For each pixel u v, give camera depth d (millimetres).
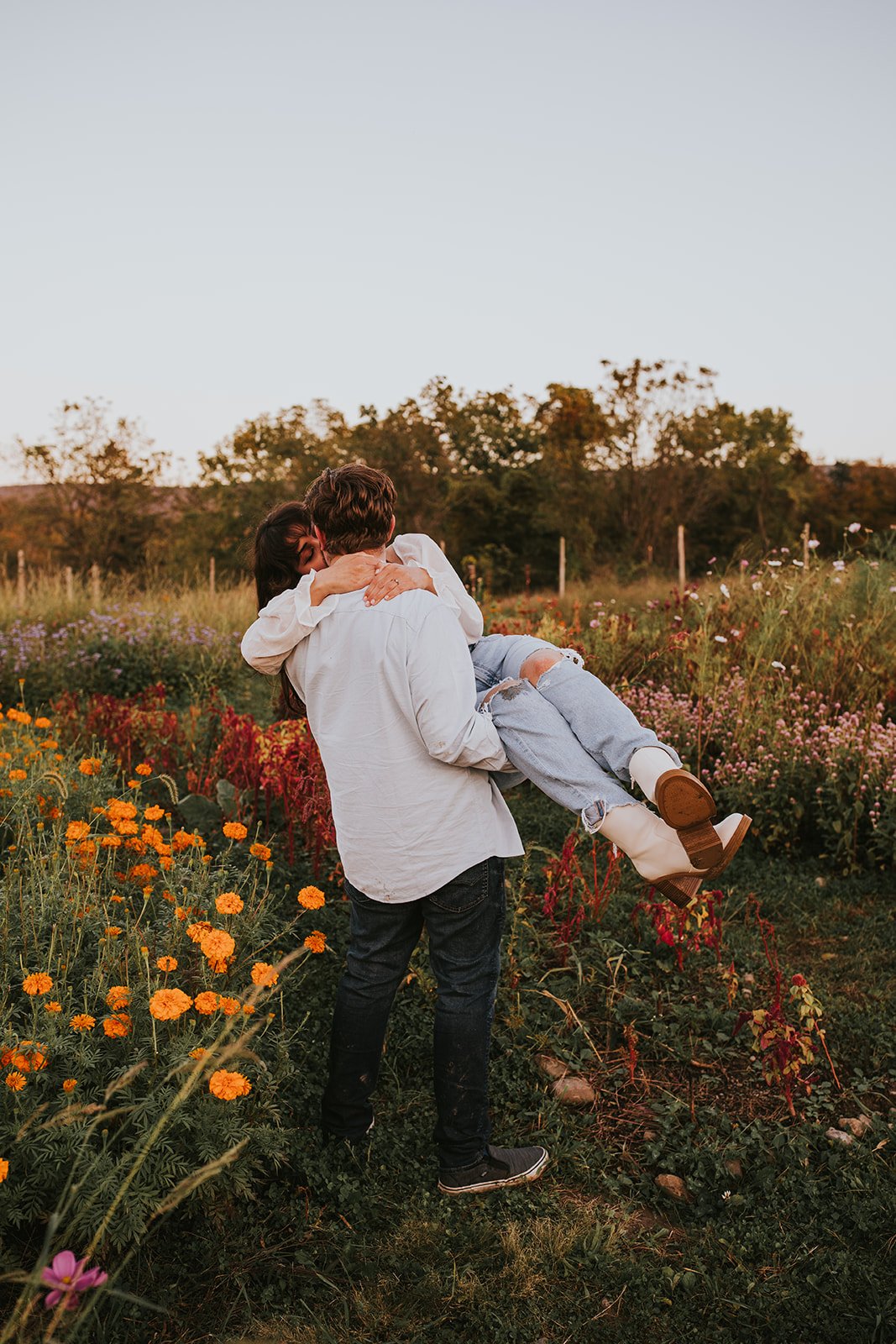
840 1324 1986
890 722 5066
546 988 3297
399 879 2213
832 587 7066
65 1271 1513
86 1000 2379
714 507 33812
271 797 4566
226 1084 1923
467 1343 1949
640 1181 2459
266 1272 2053
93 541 32844
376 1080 2477
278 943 3277
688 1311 2039
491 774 2312
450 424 34531
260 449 35031
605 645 6703
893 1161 2486
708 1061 2977
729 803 4863
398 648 2131
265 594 2535
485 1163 2365
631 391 32219
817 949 3697
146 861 3109
